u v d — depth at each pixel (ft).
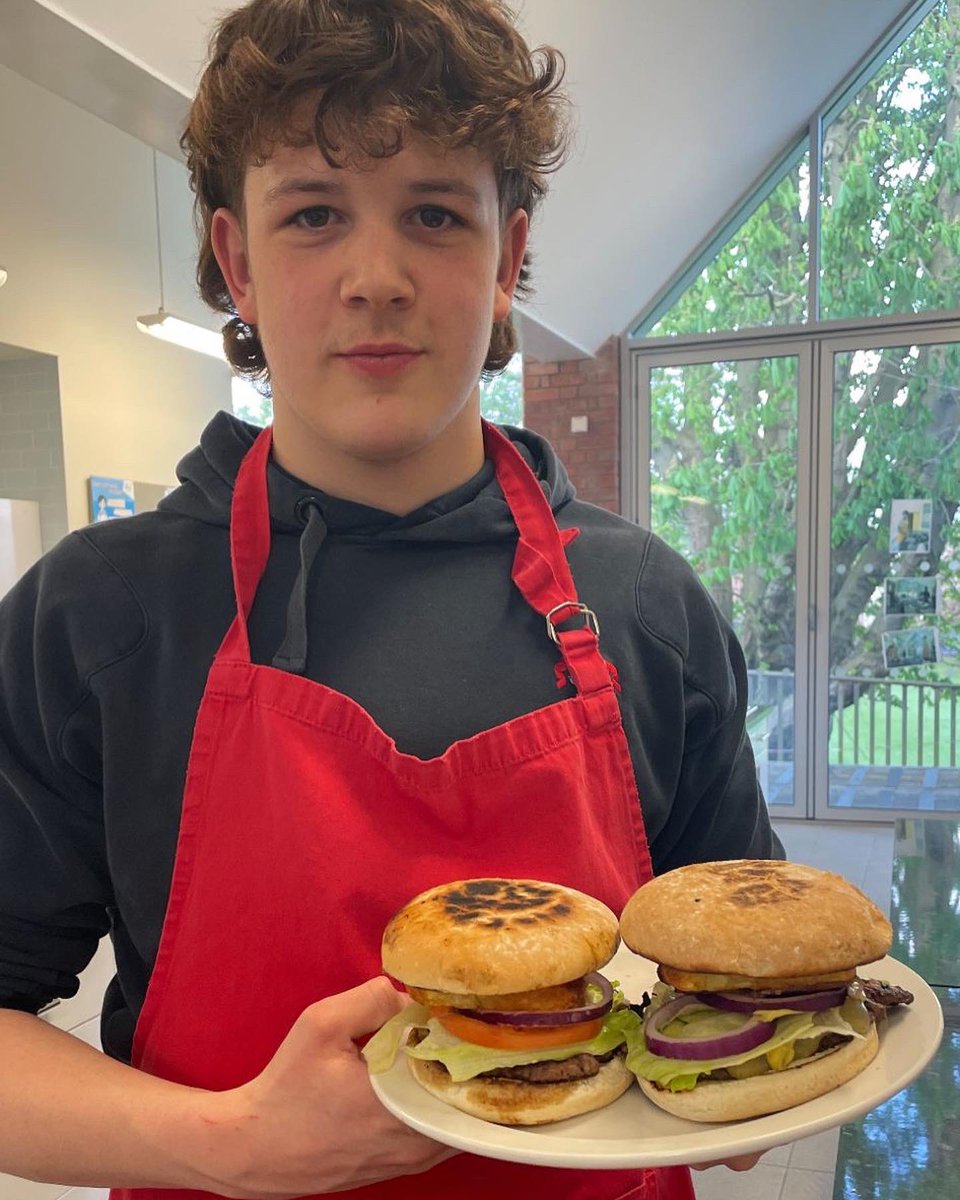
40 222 16.38
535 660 2.95
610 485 20.17
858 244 18.66
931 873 6.58
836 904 2.32
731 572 19.81
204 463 3.14
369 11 2.47
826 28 15.94
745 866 2.58
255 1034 2.56
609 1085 2.19
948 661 18.49
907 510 18.60
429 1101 2.13
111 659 2.79
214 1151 2.24
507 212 2.91
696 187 17.39
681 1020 2.30
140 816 2.75
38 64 8.08
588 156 14.10
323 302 2.53
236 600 2.88
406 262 2.52
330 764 2.63
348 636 2.88
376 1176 2.28
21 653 2.87
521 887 2.52
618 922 2.49
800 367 19.03
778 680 19.57
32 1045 2.60
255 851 2.61
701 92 14.92
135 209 18.79
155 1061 2.64
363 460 2.91
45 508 17.11
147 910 2.75
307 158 2.50
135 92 8.59
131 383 18.74
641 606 3.18
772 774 19.62
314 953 2.54
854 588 18.98
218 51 2.70
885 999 2.35
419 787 2.63
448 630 2.93
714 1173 7.68
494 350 3.41
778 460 19.34
